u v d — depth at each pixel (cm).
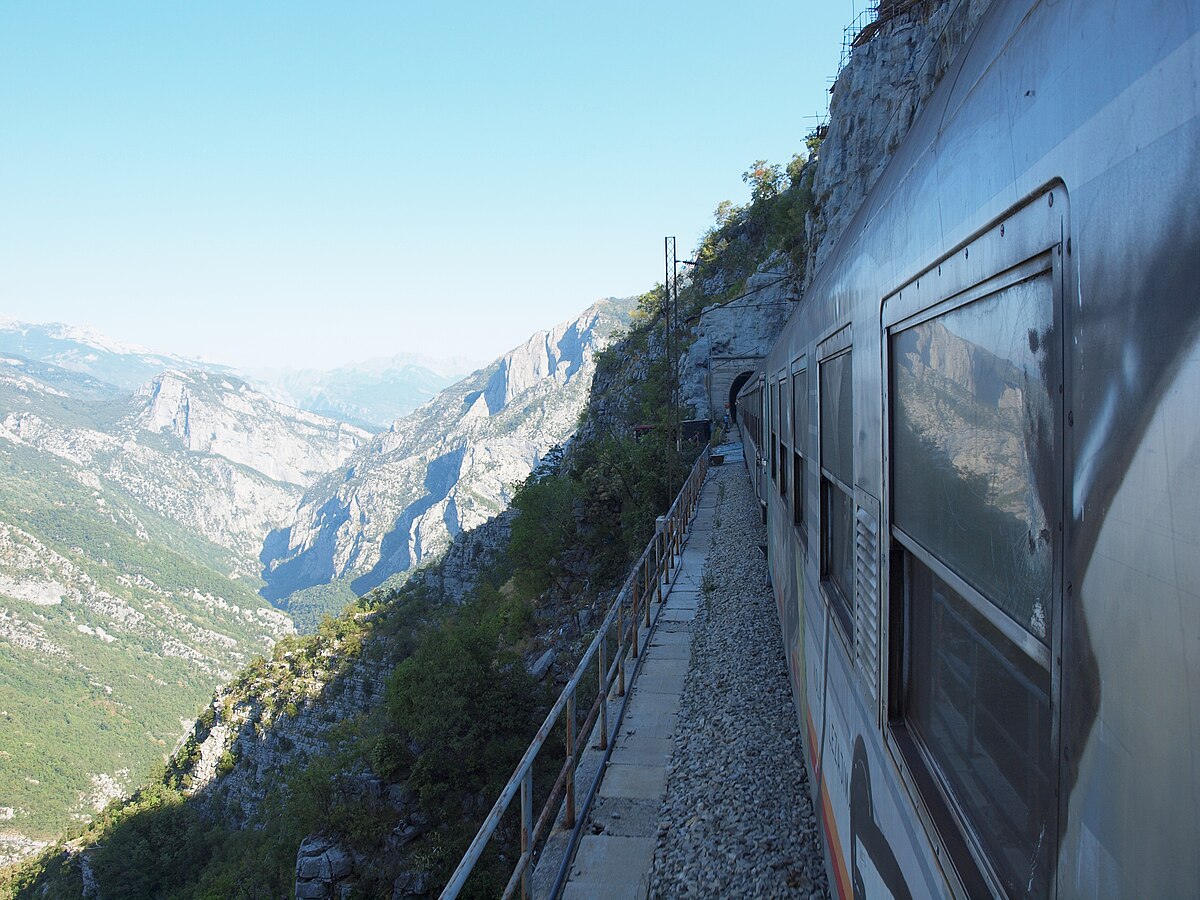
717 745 692
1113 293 115
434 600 8419
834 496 460
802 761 624
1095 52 124
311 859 2059
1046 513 142
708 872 507
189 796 7875
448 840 1998
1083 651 127
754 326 5831
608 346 10781
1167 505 101
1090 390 123
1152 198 104
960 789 206
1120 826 115
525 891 437
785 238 6053
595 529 3584
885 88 3703
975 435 184
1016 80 160
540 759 1956
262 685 8062
